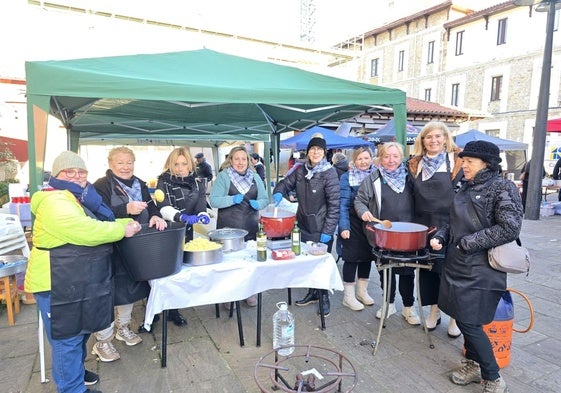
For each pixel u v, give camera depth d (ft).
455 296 6.94
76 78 7.63
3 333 9.89
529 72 62.34
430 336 9.50
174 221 8.52
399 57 84.94
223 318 10.63
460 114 42.22
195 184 10.53
